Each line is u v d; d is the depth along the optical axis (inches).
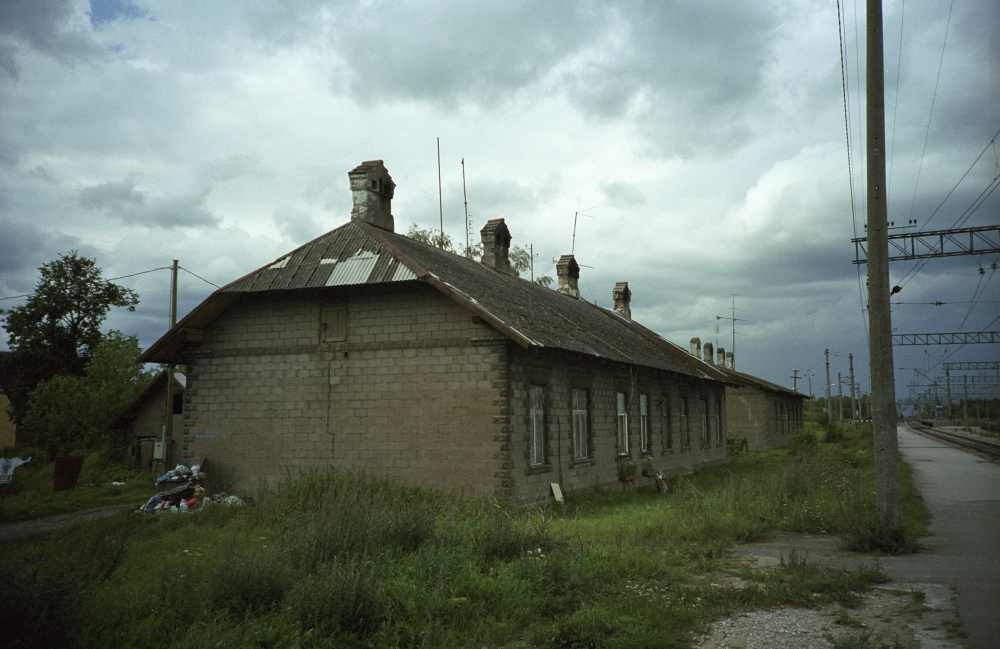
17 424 1866.4
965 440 2096.5
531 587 334.0
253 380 738.2
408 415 681.0
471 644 272.1
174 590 308.8
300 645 263.6
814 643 267.0
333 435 703.7
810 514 565.0
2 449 1755.7
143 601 299.4
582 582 339.0
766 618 301.0
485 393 658.8
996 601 321.4
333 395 708.7
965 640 264.5
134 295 2004.2
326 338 717.9
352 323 710.5
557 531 478.6
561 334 791.1
